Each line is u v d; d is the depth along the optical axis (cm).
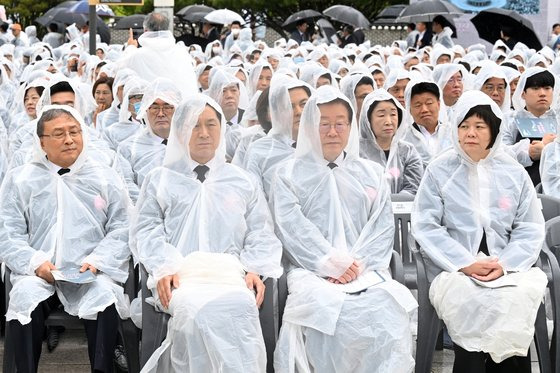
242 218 500
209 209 498
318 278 483
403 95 848
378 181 518
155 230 494
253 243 496
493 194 517
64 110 523
